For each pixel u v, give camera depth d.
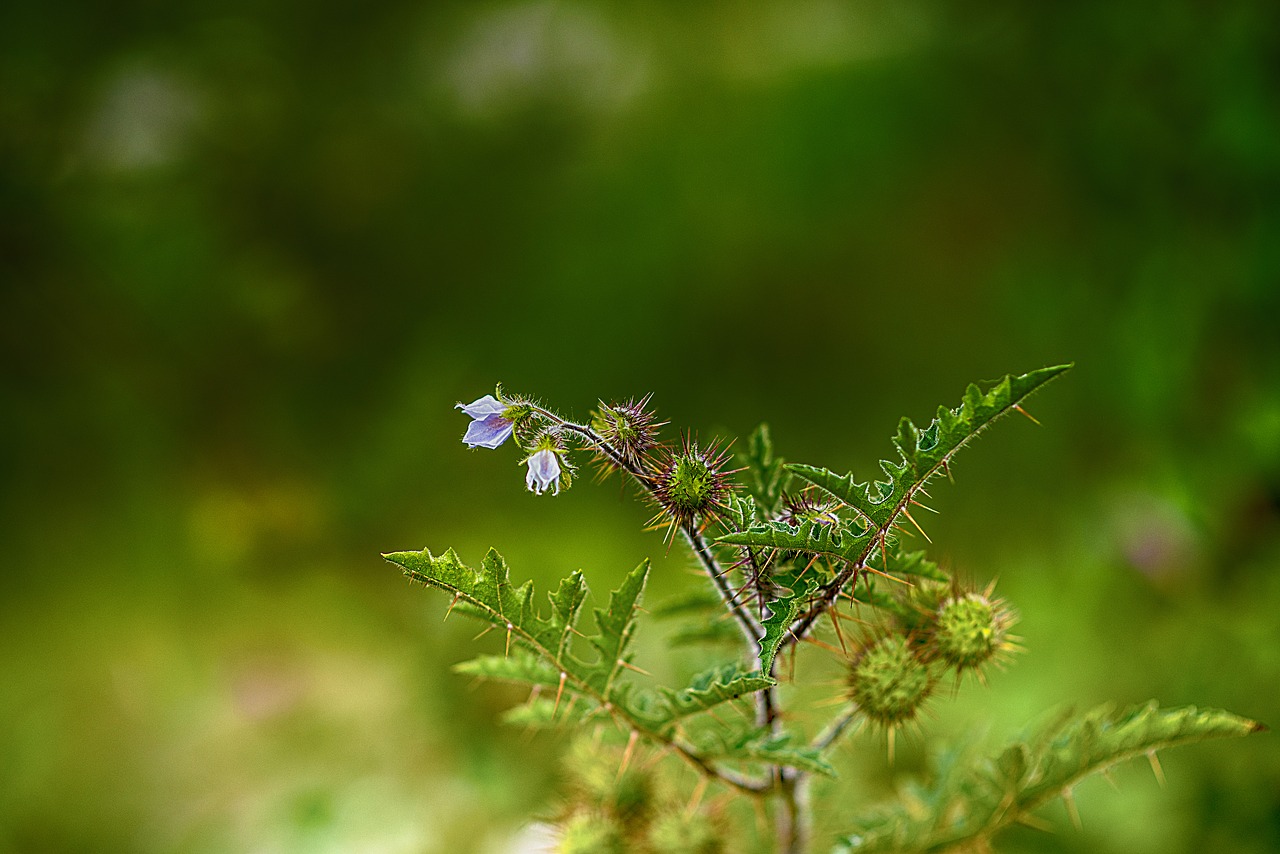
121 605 1.93
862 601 0.81
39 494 2.09
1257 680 1.28
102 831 1.44
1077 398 1.90
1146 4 1.81
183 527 2.09
